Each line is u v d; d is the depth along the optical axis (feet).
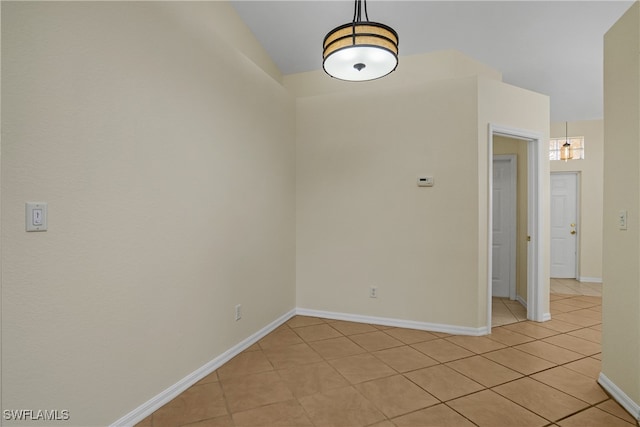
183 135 7.47
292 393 7.34
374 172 11.98
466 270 10.89
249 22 11.27
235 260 9.36
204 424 6.26
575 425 6.22
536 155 12.28
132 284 6.24
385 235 11.84
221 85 8.77
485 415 6.53
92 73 5.47
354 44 6.74
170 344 7.13
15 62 4.46
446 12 10.66
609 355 7.34
